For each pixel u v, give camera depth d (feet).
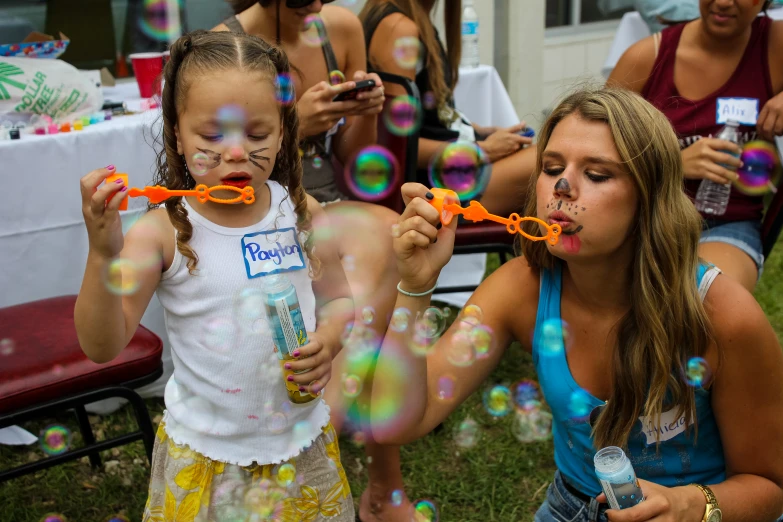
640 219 4.05
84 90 8.31
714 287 4.22
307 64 7.48
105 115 8.39
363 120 7.71
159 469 4.74
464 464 7.84
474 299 4.81
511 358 9.77
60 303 6.95
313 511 4.77
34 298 7.73
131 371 6.09
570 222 3.95
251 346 4.45
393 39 8.62
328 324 4.90
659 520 3.77
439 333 5.33
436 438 8.20
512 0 16.78
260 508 4.57
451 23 9.46
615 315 4.35
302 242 4.78
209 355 4.44
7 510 7.08
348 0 10.52
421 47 8.95
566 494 4.81
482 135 10.12
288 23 7.18
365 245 6.71
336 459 4.92
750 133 8.07
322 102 6.74
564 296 4.55
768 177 8.02
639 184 3.94
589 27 20.16
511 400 8.82
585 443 4.55
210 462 4.51
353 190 7.96
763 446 4.31
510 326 4.80
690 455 4.48
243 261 4.49
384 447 6.58
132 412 8.69
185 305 4.45
